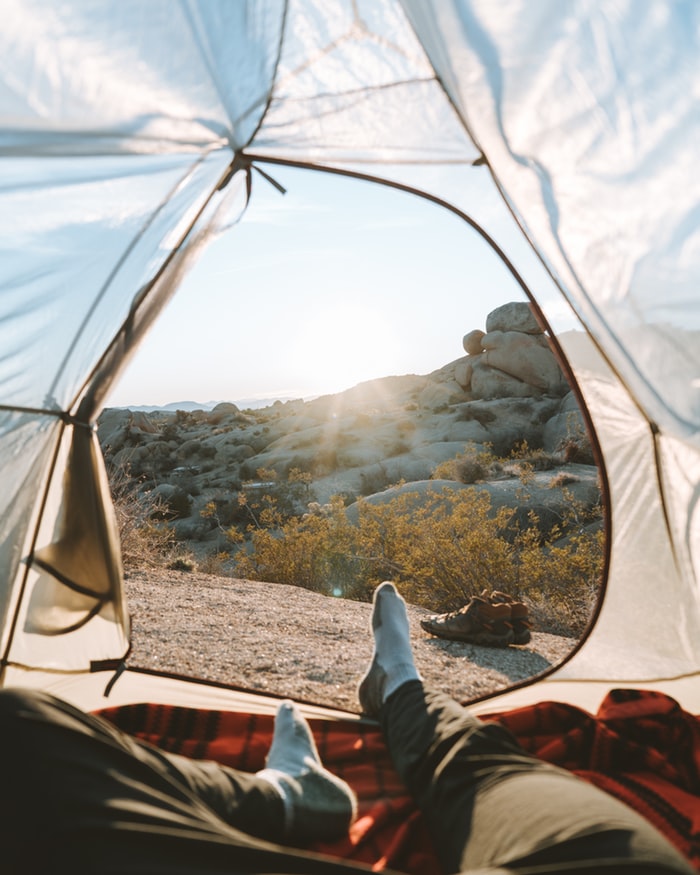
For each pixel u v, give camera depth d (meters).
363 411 35.50
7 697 1.16
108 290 1.93
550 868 1.00
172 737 2.16
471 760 1.42
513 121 1.74
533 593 6.16
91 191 1.66
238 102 2.03
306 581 7.97
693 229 1.64
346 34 2.30
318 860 1.01
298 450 26.58
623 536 2.56
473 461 16.83
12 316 1.75
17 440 2.03
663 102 1.57
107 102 1.43
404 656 2.16
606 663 2.63
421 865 1.52
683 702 2.39
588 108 1.64
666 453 2.25
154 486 25.27
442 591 6.66
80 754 1.11
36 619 2.28
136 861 0.96
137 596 4.75
